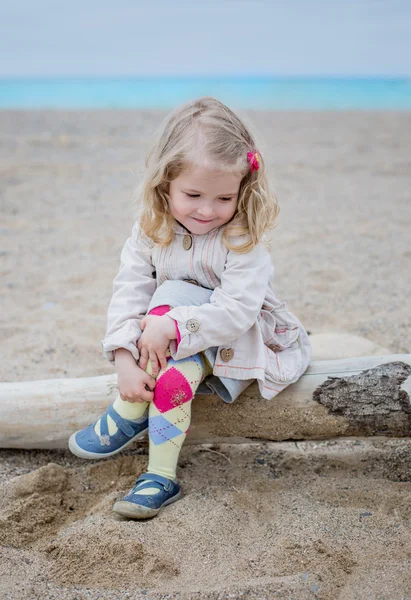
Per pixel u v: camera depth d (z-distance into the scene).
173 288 2.18
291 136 10.41
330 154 8.94
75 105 18.61
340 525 2.06
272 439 2.34
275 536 2.01
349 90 25.11
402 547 1.95
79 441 2.24
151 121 12.03
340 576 1.84
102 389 2.44
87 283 4.43
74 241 5.31
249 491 2.24
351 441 2.64
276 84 28.83
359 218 5.98
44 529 2.09
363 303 4.07
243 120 2.13
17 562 1.92
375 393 2.24
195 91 25.03
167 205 2.16
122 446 2.25
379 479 2.33
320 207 6.37
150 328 2.08
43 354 3.38
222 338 2.08
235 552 1.95
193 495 2.20
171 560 1.90
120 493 2.21
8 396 2.44
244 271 2.12
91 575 1.86
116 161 8.34
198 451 2.53
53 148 9.09
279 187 7.12
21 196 6.64
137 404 2.21
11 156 8.45
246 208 2.12
